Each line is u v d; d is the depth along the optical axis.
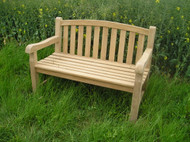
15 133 2.08
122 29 2.66
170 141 1.98
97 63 2.72
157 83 2.87
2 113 2.32
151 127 2.14
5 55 3.26
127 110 2.46
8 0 3.90
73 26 2.86
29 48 2.39
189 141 2.03
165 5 3.11
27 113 2.26
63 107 2.37
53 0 3.70
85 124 2.33
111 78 2.29
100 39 3.28
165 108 2.43
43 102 2.44
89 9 3.40
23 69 3.18
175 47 3.12
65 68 2.48
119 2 3.33
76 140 2.06
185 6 3.16
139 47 2.64
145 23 3.15
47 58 2.77
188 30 3.05
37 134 2.09
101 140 2.01
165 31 3.04
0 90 2.55
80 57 2.88
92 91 2.82
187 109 2.35
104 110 2.47
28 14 3.70
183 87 2.83
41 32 3.65
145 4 3.13
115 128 2.11
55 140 2.08
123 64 2.72
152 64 3.27
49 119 2.23
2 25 3.73
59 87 2.82
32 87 2.68
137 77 2.07
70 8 3.59
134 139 1.99
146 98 2.69
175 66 3.21
